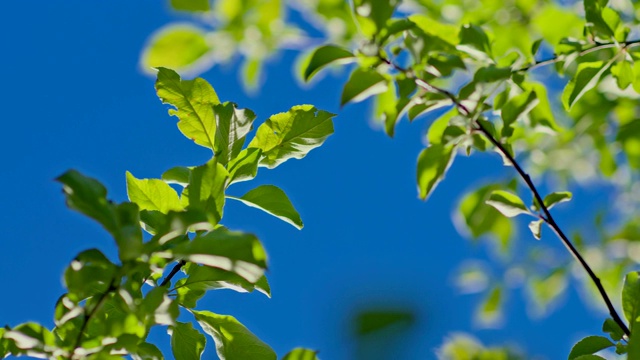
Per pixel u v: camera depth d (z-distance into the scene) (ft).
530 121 6.92
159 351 5.93
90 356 5.78
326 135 6.30
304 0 8.01
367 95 6.34
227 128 6.18
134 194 6.13
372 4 6.29
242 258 5.66
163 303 5.76
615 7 7.90
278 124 6.31
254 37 8.07
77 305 5.78
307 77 6.32
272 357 6.13
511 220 9.20
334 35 7.97
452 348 5.71
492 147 6.74
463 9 8.26
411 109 6.49
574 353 6.24
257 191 6.25
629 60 6.87
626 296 6.15
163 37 8.01
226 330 6.14
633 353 5.89
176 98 6.25
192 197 5.89
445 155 6.56
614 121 9.52
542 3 8.10
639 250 10.27
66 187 5.66
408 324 3.58
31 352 5.80
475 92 6.41
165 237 5.69
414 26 6.37
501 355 5.72
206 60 8.08
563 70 6.95
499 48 8.14
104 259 5.76
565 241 6.51
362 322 3.60
